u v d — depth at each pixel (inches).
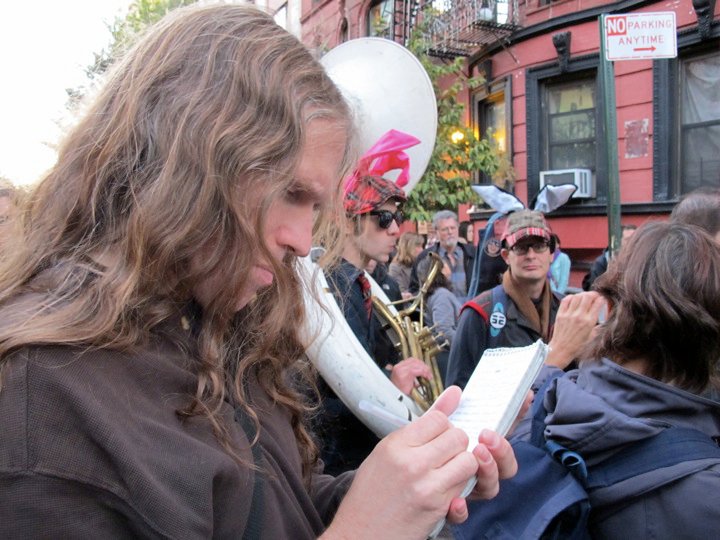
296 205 25.4
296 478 28.7
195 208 22.0
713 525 31.6
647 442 35.2
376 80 78.5
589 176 249.1
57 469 19.1
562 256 170.7
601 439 35.5
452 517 25.6
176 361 23.3
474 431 30.0
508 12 270.1
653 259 39.3
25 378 19.5
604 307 60.2
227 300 23.8
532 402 44.5
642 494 33.8
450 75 310.2
